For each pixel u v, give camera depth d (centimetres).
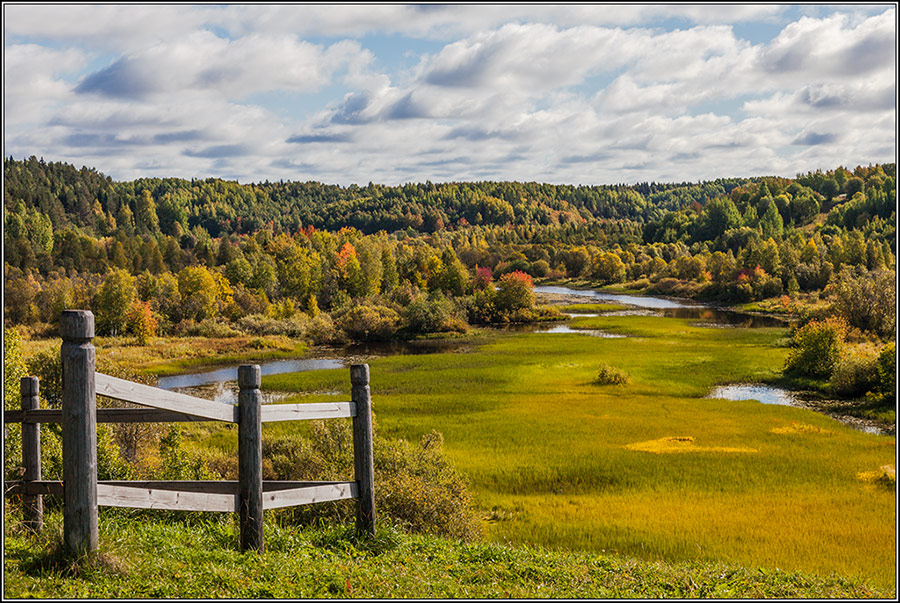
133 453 1956
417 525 1411
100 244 14900
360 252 14162
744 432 3438
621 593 769
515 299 10538
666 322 9012
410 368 5866
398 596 707
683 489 2538
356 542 885
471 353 6806
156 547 796
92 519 683
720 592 797
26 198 16875
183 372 6550
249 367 777
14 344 1658
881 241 13325
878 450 3081
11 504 835
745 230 17225
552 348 6850
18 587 627
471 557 895
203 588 672
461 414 3978
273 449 1912
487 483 2625
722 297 12281
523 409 4062
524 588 765
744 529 2025
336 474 1709
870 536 1947
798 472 2747
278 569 737
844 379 4447
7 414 848
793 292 11450
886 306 6525
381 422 3747
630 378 4978
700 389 4672
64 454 674
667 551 1827
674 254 17962
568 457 2981
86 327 671
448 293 11912
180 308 9862
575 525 2069
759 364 5522
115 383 686
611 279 16925
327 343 8700
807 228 19250
